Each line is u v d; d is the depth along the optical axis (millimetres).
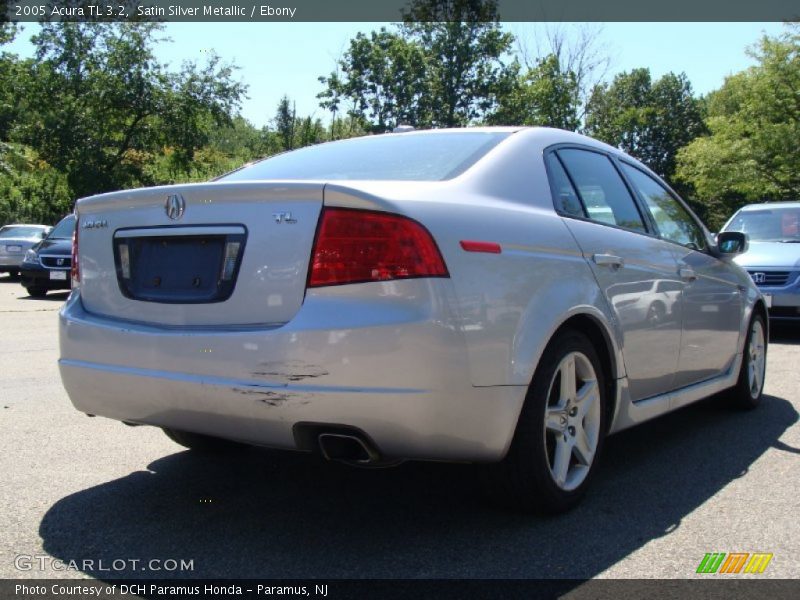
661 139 74312
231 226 2822
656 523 3141
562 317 3061
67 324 3209
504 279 2861
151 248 3059
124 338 2971
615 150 4246
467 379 2672
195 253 2918
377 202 2623
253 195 2785
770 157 31625
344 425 2590
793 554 2838
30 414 4891
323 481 3688
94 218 3270
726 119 34094
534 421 2975
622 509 3307
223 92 33938
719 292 4664
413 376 2570
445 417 2637
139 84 32250
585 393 3303
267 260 2727
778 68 30672
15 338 8852
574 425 3273
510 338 2832
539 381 2994
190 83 33500
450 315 2631
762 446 4418
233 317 2775
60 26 31719
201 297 2855
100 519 3152
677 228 4504
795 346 8461
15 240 20125
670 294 3994
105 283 3186
